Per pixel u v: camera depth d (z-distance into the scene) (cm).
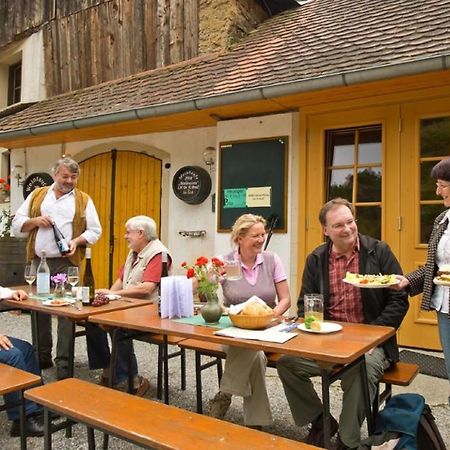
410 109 496
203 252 659
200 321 298
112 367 333
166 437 206
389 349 298
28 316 727
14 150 870
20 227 452
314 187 551
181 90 645
